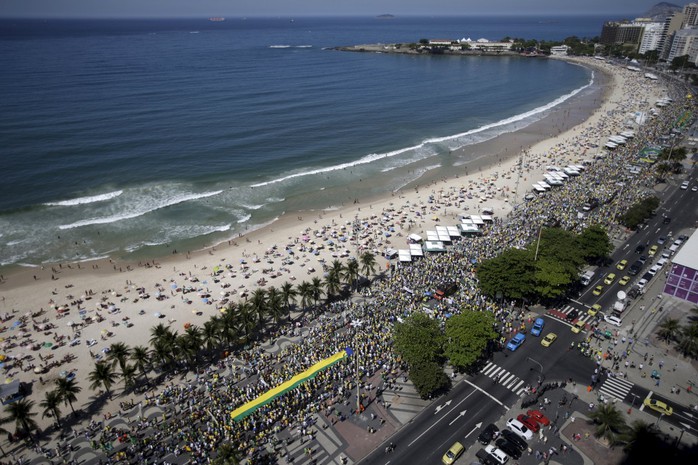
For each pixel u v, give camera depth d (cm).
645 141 19912
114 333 9481
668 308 9531
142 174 16950
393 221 14125
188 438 6844
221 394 7688
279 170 17975
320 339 8912
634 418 6981
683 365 8056
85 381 8256
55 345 9119
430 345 7819
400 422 7094
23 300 10462
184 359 8519
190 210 14762
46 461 6662
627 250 11825
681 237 12231
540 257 10175
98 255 12331
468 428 6931
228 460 5981
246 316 8750
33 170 16775
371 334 8962
